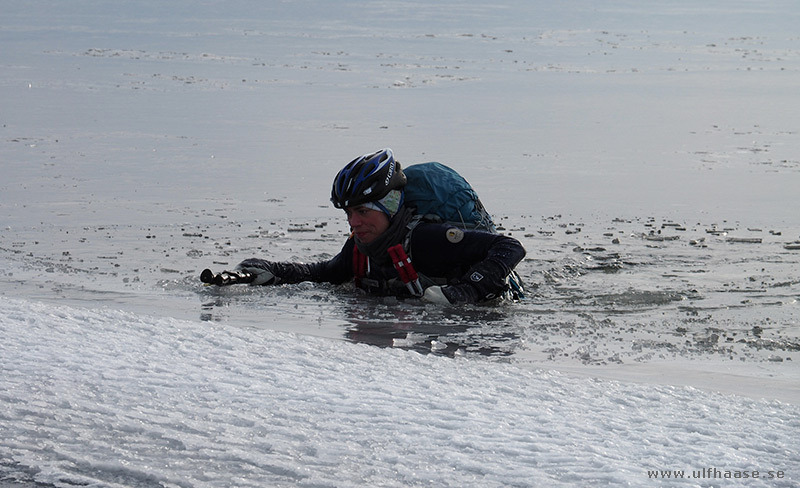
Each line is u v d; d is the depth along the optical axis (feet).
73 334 20.01
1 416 14.94
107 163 59.36
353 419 14.87
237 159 62.18
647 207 46.80
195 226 40.11
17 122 78.74
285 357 18.60
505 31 201.77
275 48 157.89
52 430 14.34
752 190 52.31
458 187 29.78
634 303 27.78
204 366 17.74
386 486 12.43
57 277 29.58
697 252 35.70
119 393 16.05
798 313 26.55
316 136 74.08
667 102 102.12
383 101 98.37
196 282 29.55
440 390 16.49
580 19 244.01
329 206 46.14
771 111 95.09
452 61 142.82
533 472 12.77
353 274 30.22
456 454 13.43
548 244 36.94
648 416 15.23
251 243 36.52
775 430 14.55
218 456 13.38
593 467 12.94
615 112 93.56
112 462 13.09
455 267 28.91
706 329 24.40
